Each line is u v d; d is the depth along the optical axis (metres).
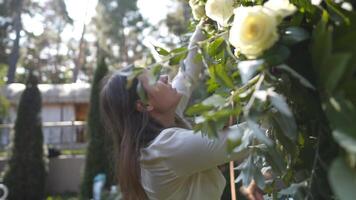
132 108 1.48
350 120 0.64
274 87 0.81
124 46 27.86
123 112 1.48
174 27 21.30
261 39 0.77
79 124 14.60
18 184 9.88
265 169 1.08
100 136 8.93
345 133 0.63
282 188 1.04
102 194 6.05
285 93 0.83
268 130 0.96
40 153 10.16
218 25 1.13
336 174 0.61
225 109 0.81
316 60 0.72
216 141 1.24
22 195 9.87
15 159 9.98
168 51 1.08
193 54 1.22
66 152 14.23
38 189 10.05
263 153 0.97
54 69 33.59
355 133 0.62
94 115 9.13
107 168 8.70
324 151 0.83
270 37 0.77
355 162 0.60
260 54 0.79
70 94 17.84
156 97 1.43
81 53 33.03
